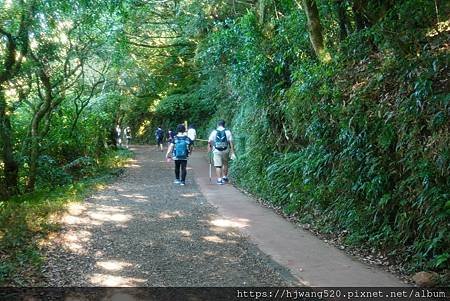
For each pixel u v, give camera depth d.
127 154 24.77
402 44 6.78
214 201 10.62
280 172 10.57
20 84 13.47
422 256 5.52
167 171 17.42
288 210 9.13
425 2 6.74
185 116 34.84
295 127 10.02
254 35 12.05
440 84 5.79
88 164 17.12
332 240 7.22
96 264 5.94
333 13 9.13
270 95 11.98
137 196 11.30
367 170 7.05
